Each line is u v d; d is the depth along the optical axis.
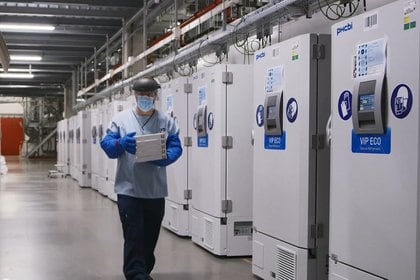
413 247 2.48
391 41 2.62
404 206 2.53
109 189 9.57
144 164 3.83
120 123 3.93
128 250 3.77
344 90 2.99
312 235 3.54
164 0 7.45
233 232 4.85
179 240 5.68
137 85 3.82
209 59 6.66
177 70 7.22
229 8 5.67
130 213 3.79
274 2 4.31
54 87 20.66
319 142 3.53
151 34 9.71
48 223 6.84
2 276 4.24
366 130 2.78
